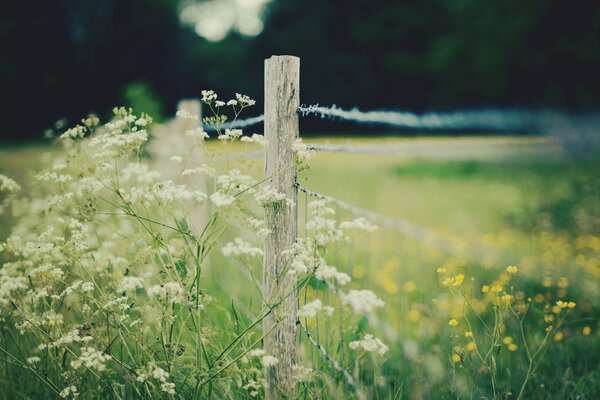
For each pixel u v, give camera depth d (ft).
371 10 127.44
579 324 13.05
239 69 138.92
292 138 8.63
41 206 12.05
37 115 114.21
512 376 10.01
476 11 78.95
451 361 9.48
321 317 9.50
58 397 8.93
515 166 56.49
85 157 9.69
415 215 31.07
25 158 54.19
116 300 8.04
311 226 7.77
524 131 68.23
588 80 65.98
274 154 8.68
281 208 8.53
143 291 10.96
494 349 10.46
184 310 11.00
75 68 118.73
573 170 50.80
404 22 123.95
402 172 55.21
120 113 9.01
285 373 8.53
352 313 10.82
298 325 8.83
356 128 106.42
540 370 10.87
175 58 130.41
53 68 116.26
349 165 61.98
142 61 126.21
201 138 8.67
